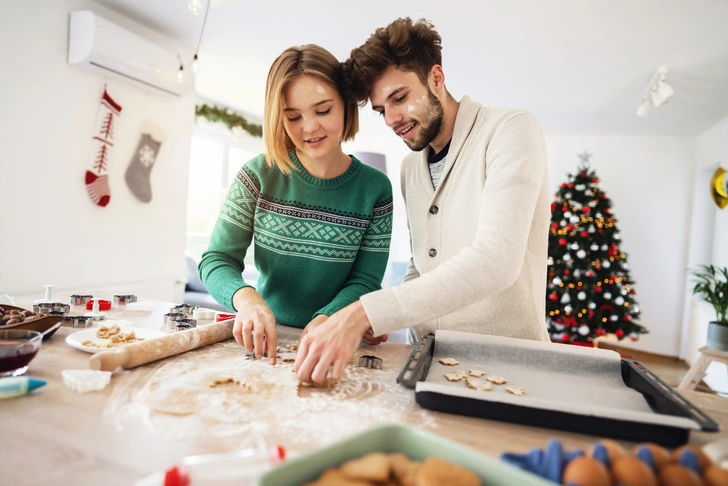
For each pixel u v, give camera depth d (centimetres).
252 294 110
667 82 367
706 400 89
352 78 117
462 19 288
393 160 656
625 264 528
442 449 43
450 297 83
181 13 304
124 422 64
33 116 266
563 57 333
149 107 338
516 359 102
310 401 76
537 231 122
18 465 51
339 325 82
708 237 499
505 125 110
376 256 141
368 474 40
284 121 123
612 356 97
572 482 40
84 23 275
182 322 119
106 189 305
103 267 314
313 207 135
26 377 72
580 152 553
